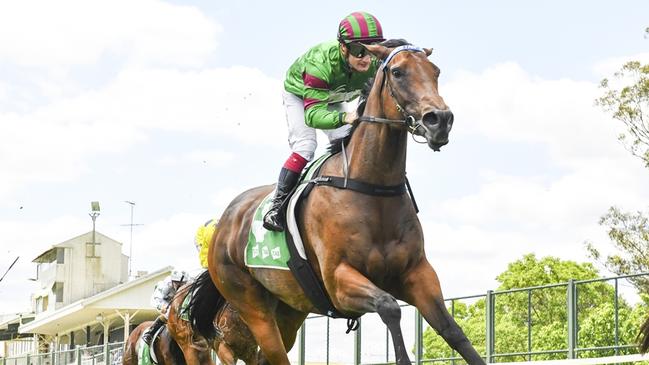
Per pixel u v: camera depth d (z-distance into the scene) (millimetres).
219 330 7461
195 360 8875
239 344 8602
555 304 10297
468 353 4766
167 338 9914
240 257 6008
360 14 5375
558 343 10031
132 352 11562
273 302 6098
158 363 10109
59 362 27031
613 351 9547
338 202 5035
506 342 10445
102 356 20938
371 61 5289
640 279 10102
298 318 6238
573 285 9789
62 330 42531
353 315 5359
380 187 4969
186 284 9312
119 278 46281
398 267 4949
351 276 4855
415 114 4715
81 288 45406
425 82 4766
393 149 4949
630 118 20516
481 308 11594
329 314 5477
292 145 5695
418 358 11641
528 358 10156
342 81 5512
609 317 9586
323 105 5422
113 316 32969
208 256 6387
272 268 5609
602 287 9898
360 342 12320
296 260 5379
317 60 5445
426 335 11688
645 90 20375
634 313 9359
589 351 9695
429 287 4914
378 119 4953
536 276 20375
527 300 10266
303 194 5312
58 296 45531
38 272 53000
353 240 4934
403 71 4820
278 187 5570
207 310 7066
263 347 6023
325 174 5211
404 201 5023
